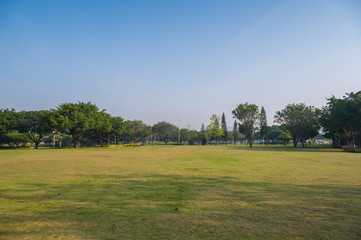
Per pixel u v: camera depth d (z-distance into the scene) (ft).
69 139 243.60
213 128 273.13
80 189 26.45
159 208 18.88
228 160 63.67
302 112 183.32
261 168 45.37
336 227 14.61
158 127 366.22
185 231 13.96
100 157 76.23
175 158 71.87
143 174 37.99
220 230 14.11
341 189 25.90
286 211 17.94
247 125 201.26
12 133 188.96
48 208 19.03
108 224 15.21
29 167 47.83
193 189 26.21
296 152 105.81
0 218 16.53
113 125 206.49
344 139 176.14
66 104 157.58
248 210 18.22
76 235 13.42
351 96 131.75
